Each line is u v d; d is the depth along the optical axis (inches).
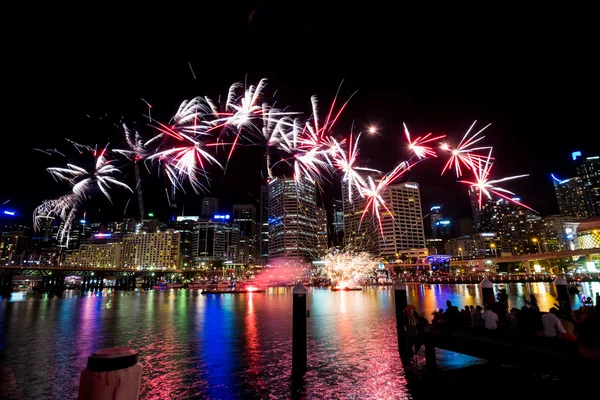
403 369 701.3
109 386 86.7
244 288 5383.9
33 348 1024.2
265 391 617.3
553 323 498.0
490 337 543.2
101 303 3011.8
